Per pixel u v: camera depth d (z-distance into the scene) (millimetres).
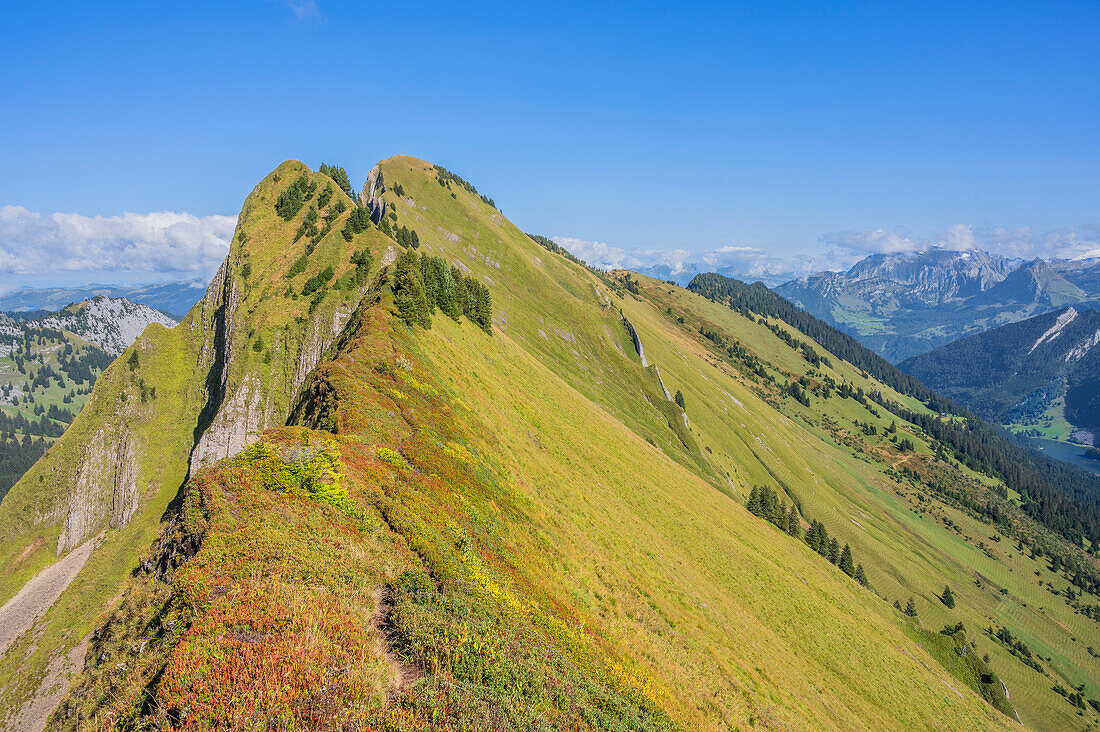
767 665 48562
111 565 99500
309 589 16375
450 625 16984
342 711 11734
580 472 68000
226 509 20953
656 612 41781
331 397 42094
